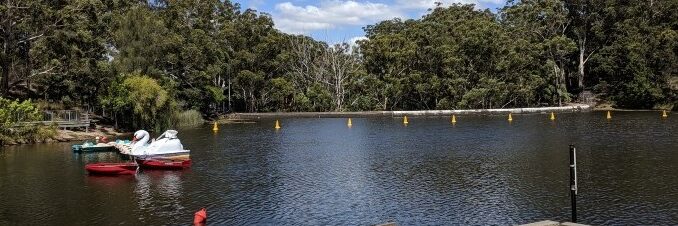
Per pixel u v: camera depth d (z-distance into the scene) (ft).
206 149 151.94
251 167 119.65
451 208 81.87
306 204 85.35
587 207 80.74
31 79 211.20
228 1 357.20
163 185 99.96
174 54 262.06
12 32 196.03
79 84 215.51
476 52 332.39
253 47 341.41
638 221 73.31
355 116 301.43
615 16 356.38
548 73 338.75
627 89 330.13
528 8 364.79
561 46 344.49
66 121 189.67
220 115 310.04
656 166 111.96
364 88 339.16
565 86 362.53
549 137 171.73
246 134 198.80
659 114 275.18
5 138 162.09
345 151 146.10
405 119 243.81
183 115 245.04
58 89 218.38
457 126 221.25
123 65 228.84
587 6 363.76
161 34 252.62
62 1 198.59
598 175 103.86
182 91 273.95
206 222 75.51
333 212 80.48
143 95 206.59
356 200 87.66
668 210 78.07
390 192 93.04
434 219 76.13
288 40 366.84
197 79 282.97
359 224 74.13
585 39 369.50
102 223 75.25
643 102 328.49
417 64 340.59
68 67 204.03
